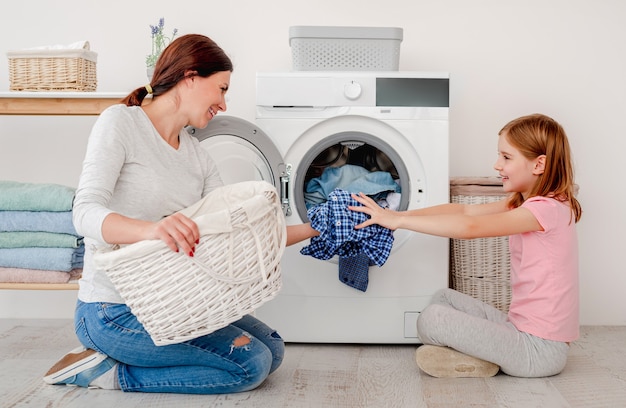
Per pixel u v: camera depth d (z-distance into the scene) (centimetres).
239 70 292
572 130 288
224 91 189
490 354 199
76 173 296
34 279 237
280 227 162
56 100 242
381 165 251
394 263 241
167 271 151
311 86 241
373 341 243
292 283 242
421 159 241
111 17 294
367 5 290
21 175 297
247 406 176
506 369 202
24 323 283
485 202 247
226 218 149
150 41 294
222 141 235
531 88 289
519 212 199
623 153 287
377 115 241
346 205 192
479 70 289
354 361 223
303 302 242
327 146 242
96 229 153
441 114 241
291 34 251
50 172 297
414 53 290
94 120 295
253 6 291
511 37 288
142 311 156
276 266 162
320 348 241
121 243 154
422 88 242
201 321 157
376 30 250
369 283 242
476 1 288
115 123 173
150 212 179
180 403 179
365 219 192
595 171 288
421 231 193
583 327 281
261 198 153
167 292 152
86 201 158
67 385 193
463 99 290
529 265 205
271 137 241
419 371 211
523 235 206
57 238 237
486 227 195
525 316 205
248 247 154
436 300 233
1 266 238
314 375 206
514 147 209
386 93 241
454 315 201
